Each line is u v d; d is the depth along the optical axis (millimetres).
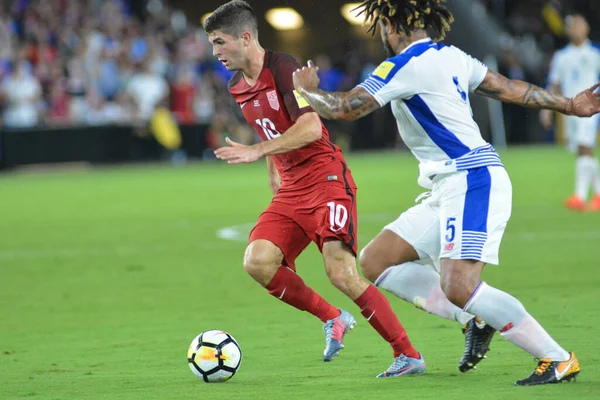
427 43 18484
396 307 27797
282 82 20906
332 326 21359
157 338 24453
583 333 22984
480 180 18312
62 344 23984
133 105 96312
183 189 71812
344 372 19953
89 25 97562
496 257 18391
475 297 18031
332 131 108812
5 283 34188
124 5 107312
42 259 40000
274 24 109438
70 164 92812
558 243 39875
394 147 111188
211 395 17984
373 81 17984
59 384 19469
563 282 30859
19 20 95625
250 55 21203
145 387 18922
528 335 17891
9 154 89375
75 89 93812
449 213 18391
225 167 95188
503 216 18375
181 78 99250
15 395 18516
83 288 32844
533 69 111375
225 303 29328
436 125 18375
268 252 21156
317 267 36281
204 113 100750
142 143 97375
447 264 18328
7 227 51438
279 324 25859
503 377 18859
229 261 38188
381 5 18453
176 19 113375
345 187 21234
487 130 105500
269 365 20906
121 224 51750
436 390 17781
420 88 18141
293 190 21438
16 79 89688
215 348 19094
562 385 17766
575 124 51188
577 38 51531
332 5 107812
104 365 21391
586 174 51562
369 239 42094
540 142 110125
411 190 64625
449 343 22656
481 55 106750
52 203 63781
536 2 116125
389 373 19344
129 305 29422
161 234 47250
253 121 22000
